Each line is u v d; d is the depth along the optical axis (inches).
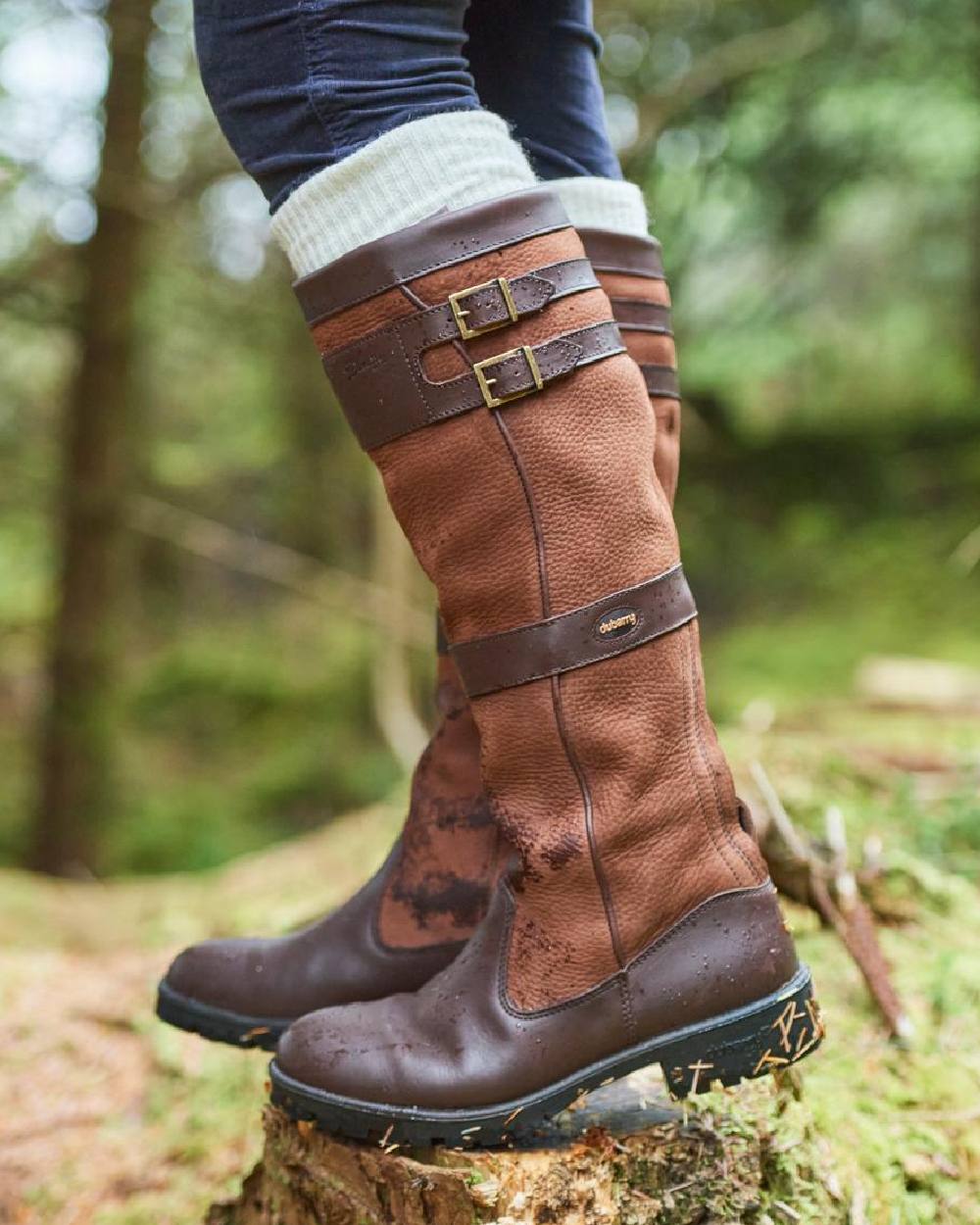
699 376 281.7
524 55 45.4
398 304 34.7
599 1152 39.1
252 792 289.4
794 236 207.0
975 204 295.0
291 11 34.4
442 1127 36.7
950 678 159.8
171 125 172.7
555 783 36.8
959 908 71.3
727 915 37.3
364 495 274.7
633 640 35.9
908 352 354.6
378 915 43.4
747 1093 43.9
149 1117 68.2
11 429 204.1
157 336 207.2
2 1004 82.5
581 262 35.9
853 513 296.4
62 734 211.8
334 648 353.4
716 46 170.4
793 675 227.5
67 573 207.5
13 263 172.9
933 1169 49.9
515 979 37.2
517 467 34.9
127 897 120.2
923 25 170.1
